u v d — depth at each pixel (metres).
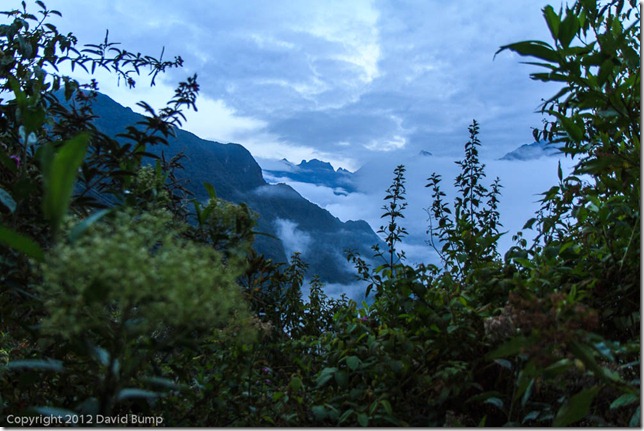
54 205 1.10
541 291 1.84
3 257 1.65
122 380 1.31
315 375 2.13
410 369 1.95
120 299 1.21
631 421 1.49
